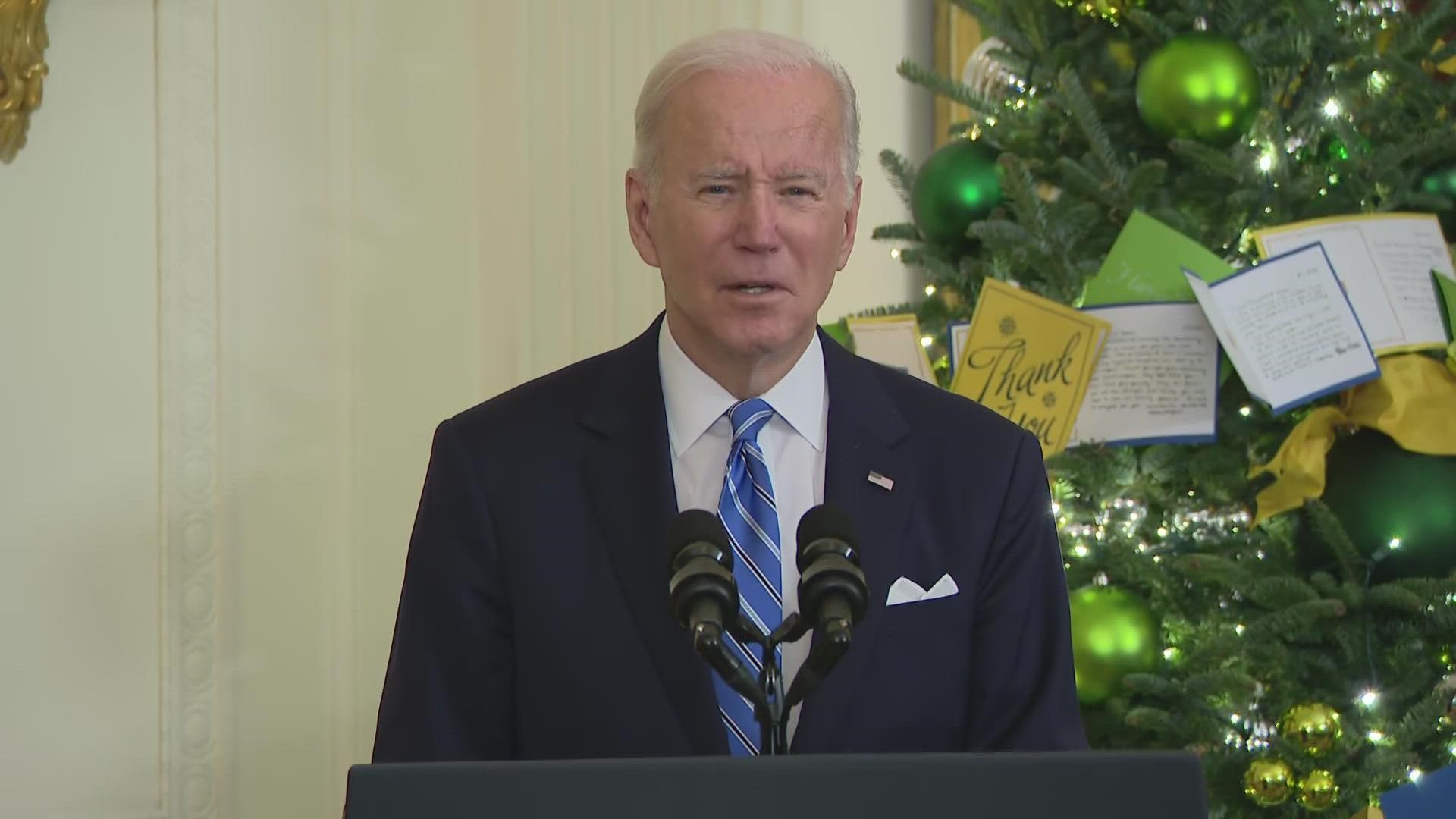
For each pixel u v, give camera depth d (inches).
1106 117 290.2
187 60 356.5
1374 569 258.5
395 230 387.2
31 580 338.6
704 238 168.6
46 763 339.6
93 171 346.3
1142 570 260.8
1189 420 270.1
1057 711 176.4
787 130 167.6
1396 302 263.7
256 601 365.4
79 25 344.5
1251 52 274.8
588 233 402.0
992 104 299.3
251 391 365.4
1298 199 274.5
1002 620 180.7
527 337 400.5
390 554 386.3
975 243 305.6
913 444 187.6
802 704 171.8
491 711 179.6
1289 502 258.1
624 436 184.7
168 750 352.2
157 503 353.1
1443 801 195.9
